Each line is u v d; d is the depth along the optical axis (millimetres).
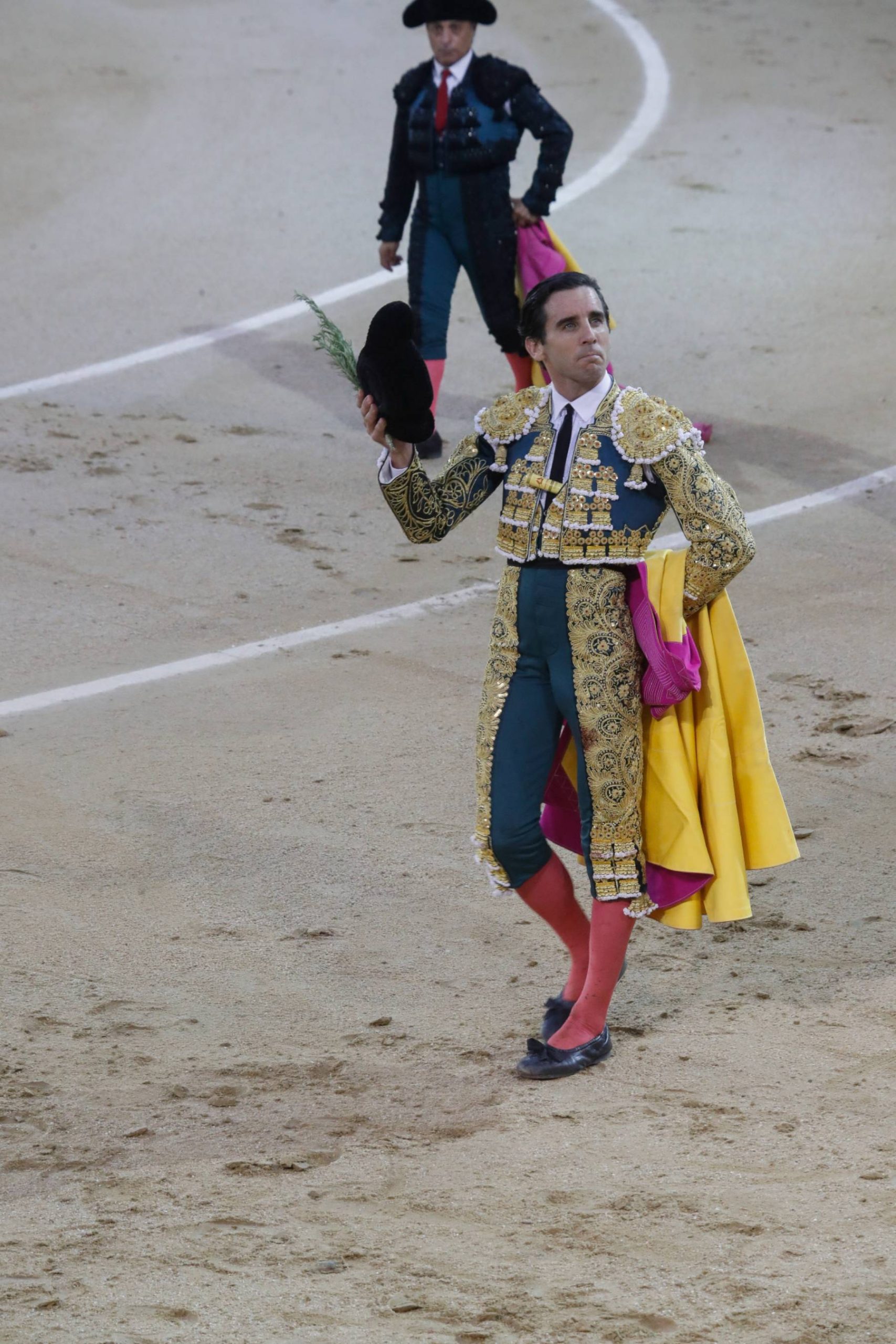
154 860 21547
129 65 78375
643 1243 13750
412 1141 15656
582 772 16922
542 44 84125
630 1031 17797
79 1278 13156
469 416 41875
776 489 37188
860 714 25922
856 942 19500
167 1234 13945
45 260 54969
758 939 19672
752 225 57500
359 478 38406
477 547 34375
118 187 62500
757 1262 13383
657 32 86312
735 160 65125
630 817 16812
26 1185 14859
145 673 27719
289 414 42781
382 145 67875
